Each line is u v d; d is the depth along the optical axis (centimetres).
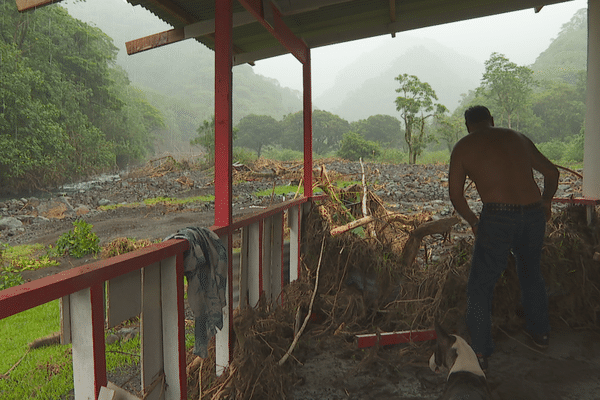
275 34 327
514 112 5244
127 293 153
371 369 262
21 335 352
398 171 1992
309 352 286
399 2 380
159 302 177
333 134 8756
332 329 315
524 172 241
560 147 3812
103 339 137
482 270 245
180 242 179
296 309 325
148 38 329
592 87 373
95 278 131
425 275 334
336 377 254
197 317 191
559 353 275
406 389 240
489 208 242
